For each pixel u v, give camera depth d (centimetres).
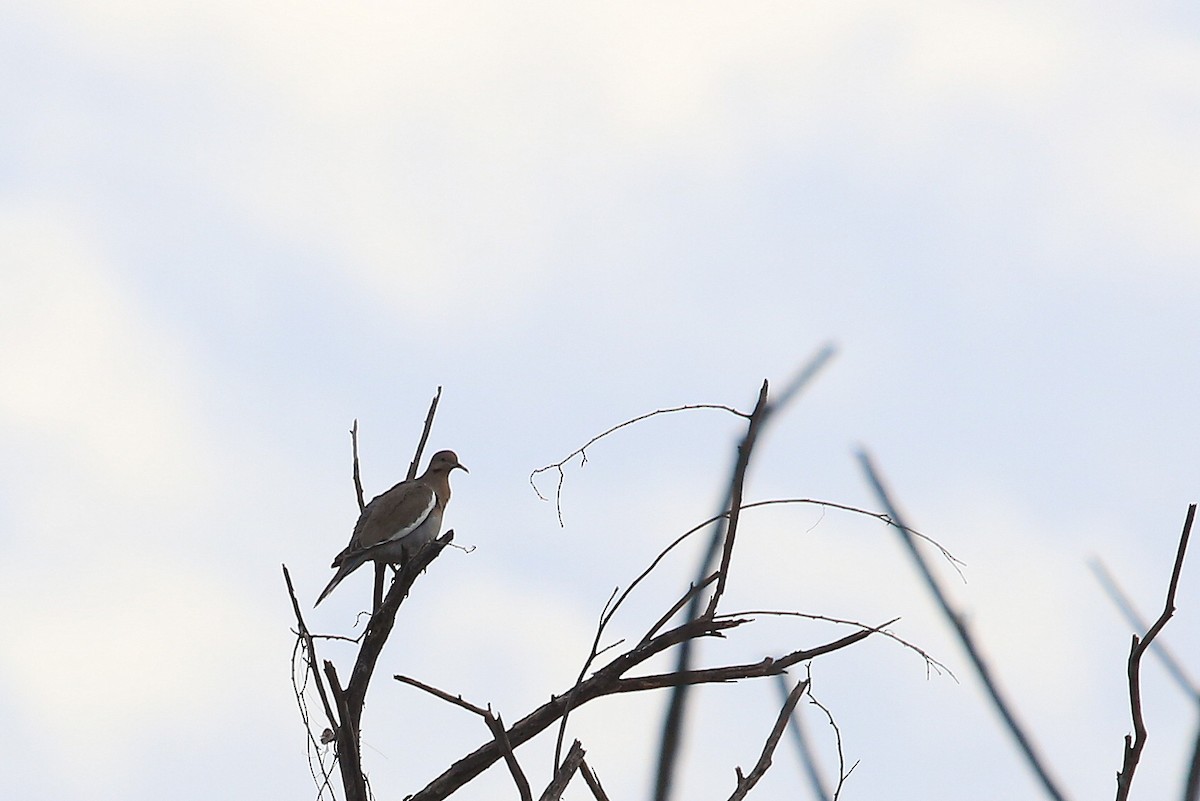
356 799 1202
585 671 1162
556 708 1227
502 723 1152
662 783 995
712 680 1136
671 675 1146
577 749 1142
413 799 1248
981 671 1000
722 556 1134
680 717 1030
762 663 1134
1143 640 949
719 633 1129
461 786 1249
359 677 1352
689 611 1147
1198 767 912
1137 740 938
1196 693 928
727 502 1150
